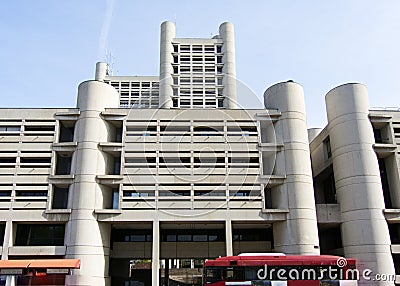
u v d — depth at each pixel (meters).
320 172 35.25
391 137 30.11
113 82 83.44
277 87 31.30
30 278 24.38
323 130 34.19
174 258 32.12
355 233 28.06
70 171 29.20
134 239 32.59
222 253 32.19
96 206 27.84
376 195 28.41
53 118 29.98
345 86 31.14
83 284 25.53
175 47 70.69
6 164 28.91
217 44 71.06
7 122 30.00
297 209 28.03
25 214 27.69
